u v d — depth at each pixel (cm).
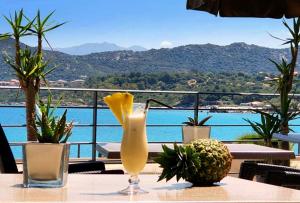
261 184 191
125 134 174
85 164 274
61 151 171
